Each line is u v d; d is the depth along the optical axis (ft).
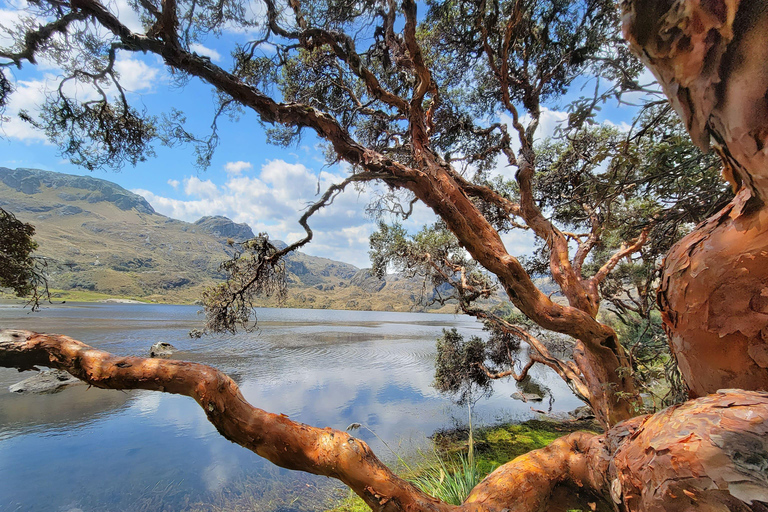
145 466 38.96
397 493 3.94
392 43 17.25
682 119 2.10
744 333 2.99
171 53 13.79
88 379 4.72
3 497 33.19
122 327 149.28
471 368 48.75
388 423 51.93
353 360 103.81
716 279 3.05
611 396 14.88
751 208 2.63
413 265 35.40
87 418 53.31
